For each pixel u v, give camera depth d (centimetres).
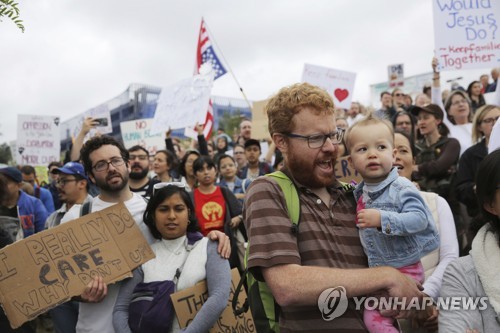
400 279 174
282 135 199
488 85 989
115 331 286
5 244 412
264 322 218
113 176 335
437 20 605
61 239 296
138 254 298
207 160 522
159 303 282
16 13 226
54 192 822
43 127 1105
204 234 502
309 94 196
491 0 599
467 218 457
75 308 350
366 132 223
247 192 203
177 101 688
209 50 866
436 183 486
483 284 185
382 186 217
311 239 190
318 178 197
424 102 862
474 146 456
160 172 628
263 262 180
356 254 200
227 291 284
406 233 200
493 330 182
